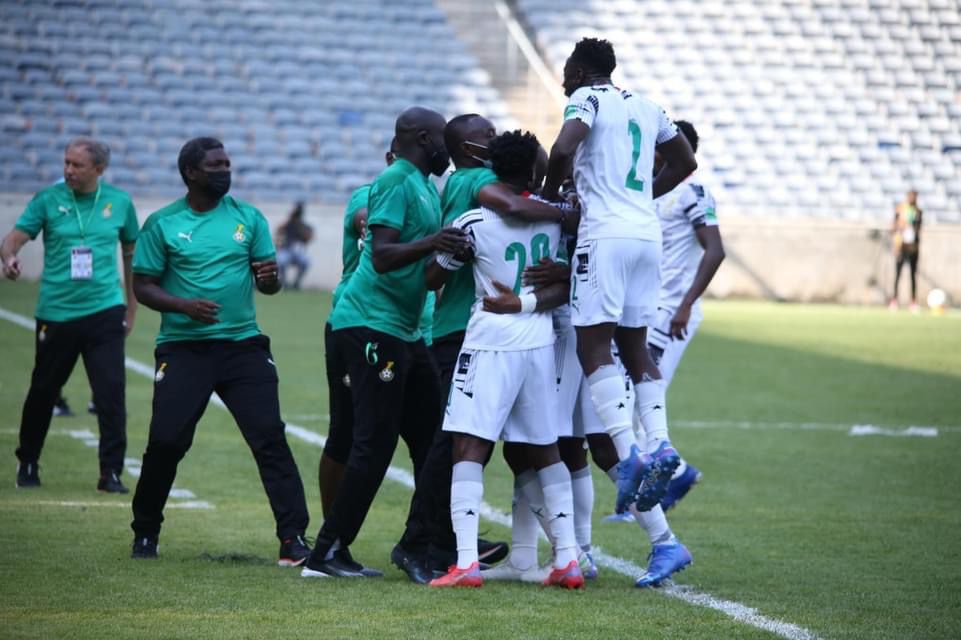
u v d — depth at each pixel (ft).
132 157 310.04
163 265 72.02
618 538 82.43
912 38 380.78
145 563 69.46
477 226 65.31
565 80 70.59
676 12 382.42
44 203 93.45
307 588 64.54
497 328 65.16
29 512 83.51
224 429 124.36
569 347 69.26
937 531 84.23
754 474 107.24
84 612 58.18
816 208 342.85
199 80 334.65
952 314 297.12
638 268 67.36
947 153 358.84
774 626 58.08
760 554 76.48
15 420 123.54
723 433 130.41
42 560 69.46
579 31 376.27
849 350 213.46
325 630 55.57
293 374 165.99
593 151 67.10
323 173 323.78
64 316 92.53
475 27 382.22
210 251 72.28
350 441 75.00
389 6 373.61
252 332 73.92
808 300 322.34
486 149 69.87
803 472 108.47
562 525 66.39
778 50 375.45
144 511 71.05
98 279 93.30
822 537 81.92
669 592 65.62
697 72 367.86
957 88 372.79
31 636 53.83
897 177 351.67
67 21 337.72
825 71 372.17
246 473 101.30
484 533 76.89
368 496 67.31
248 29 353.51
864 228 322.14
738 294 321.73
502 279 65.46
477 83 358.02
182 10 352.28
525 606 61.36
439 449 69.62
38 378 92.89
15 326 207.10
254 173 317.63
